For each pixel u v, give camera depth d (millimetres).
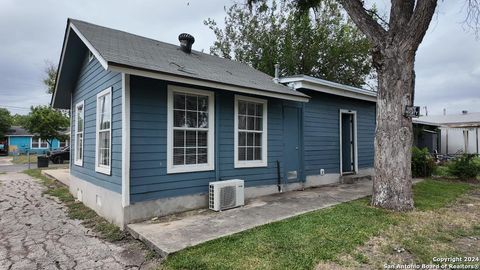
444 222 4508
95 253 3744
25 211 6148
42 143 34438
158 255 3531
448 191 7180
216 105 6004
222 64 8172
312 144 8492
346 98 9781
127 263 3410
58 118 26859
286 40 19234
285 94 6750
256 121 6988
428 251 3393
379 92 5613
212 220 4754
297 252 3338
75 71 7754
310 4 8594
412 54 5367
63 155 20312
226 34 21156
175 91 5387
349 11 5738
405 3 5312
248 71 8789
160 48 6840
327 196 6789
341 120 9641
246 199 6477
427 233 4008
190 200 5508
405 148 5359
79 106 7652
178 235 3990
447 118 25984
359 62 20422
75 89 8242
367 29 5586
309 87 8039
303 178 8086
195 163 5715
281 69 19406
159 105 5129
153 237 3920
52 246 4023
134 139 4781
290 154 7777
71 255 3688
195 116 5746
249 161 6707
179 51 7359
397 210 5203
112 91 5207
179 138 5473
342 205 5637
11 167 18172
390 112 5418
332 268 2982
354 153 10016
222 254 3332
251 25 20250
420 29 5168
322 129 8852
